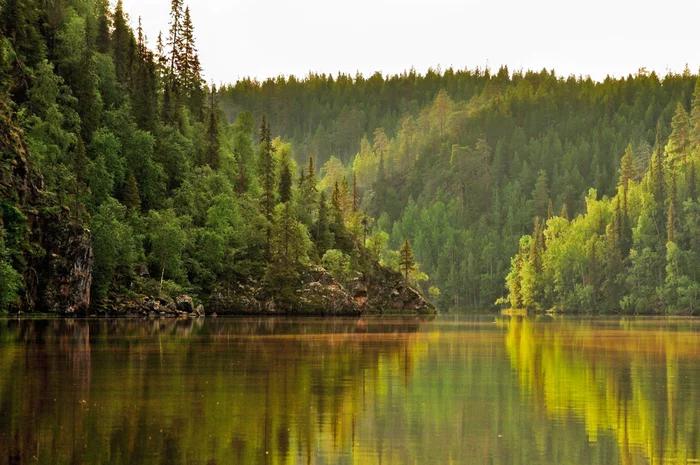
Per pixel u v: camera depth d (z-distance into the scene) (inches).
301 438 1143.0
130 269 5196.9
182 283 5669.3
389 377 1824.6
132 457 1012.5
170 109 7003.0
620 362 2230.6
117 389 1566.2
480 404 1443.2
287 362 2142.0
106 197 5329.7
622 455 1058.7
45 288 4498.0
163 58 7741.1
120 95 6417.3
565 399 1507.1
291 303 6166.3
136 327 3688.5
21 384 1615.4
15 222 4210.1
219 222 6240.2
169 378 1747.0
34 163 4660.4
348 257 7509.8
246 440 1122.0
